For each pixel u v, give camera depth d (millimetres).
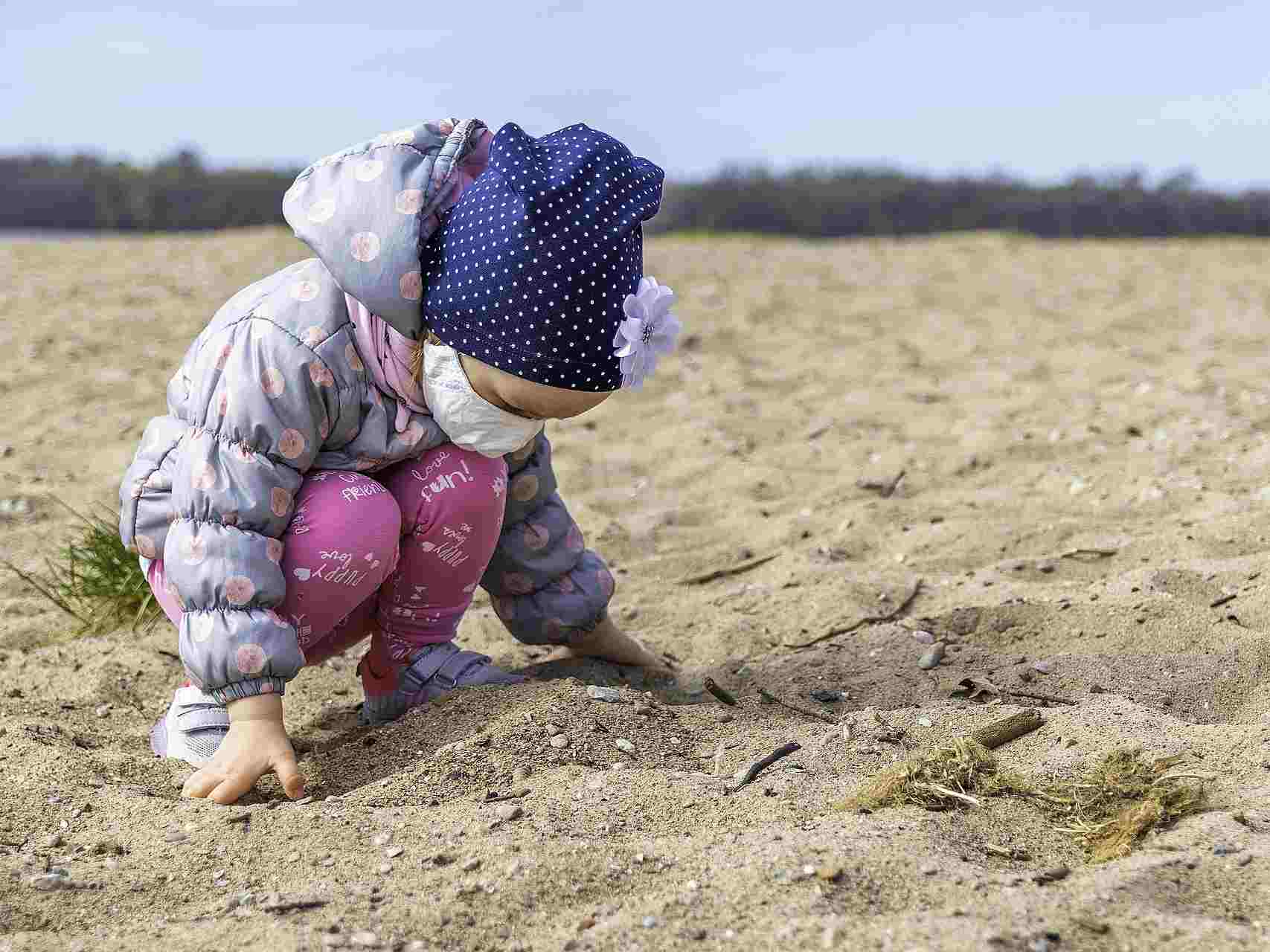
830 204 21672
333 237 2059
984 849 1846
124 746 2422
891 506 3965
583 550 2721
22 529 4008
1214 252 15406
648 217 2084
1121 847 1837
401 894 1763
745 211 21562
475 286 2004
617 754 2236
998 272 12719
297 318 2166
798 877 1723
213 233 17109
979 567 3354
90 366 6492
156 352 6887
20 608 3312
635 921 1656
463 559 2404
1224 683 2475
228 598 2145
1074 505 3885
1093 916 1611
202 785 2119
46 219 20875
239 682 2160
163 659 2918
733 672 2768
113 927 1725
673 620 3154
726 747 2295
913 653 2764
